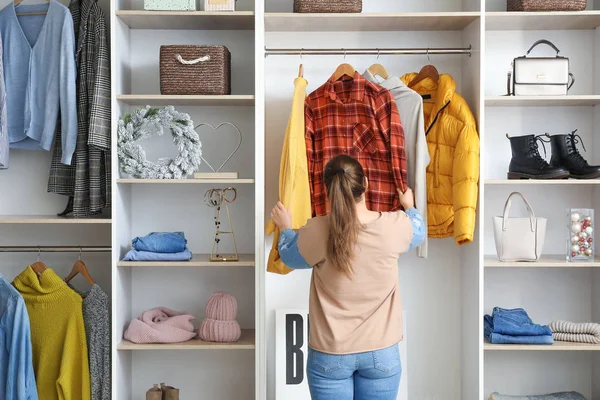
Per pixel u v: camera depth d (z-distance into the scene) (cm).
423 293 353
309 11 315
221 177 316
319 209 325
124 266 331
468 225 309
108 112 317
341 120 323
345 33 348
